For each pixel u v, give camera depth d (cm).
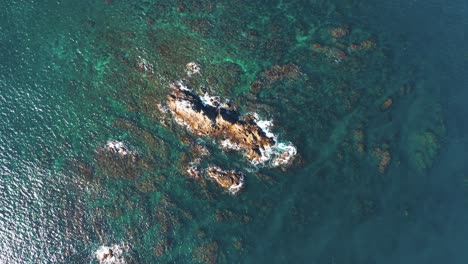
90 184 5653
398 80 6341
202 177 5666
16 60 6625
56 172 5738
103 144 5912
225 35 6725
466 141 5866
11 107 6228
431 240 5241
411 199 5478
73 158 5825
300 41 6688
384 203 5462
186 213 5478
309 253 5212
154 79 6353
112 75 6444
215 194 5581
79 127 6059
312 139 5900
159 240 5338
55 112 6178
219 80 6300
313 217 5412
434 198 5484
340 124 6019
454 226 5322
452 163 5703
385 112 6103
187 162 5759
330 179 5631
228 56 6531
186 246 5306
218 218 5444
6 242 5372
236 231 5369
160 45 6644
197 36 6719
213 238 5328
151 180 5675
